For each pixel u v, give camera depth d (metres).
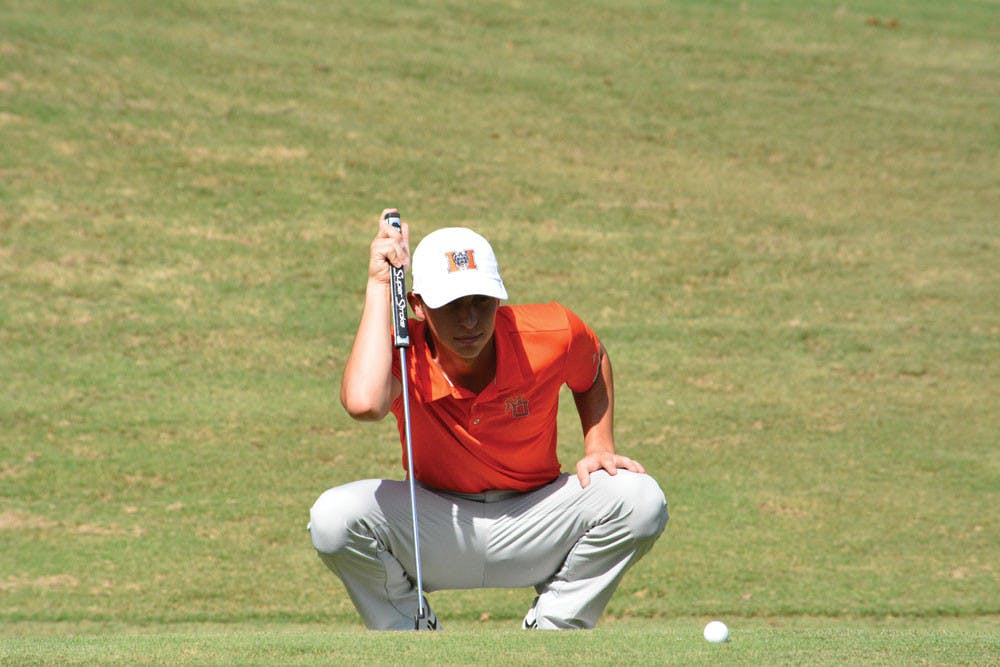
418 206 64.19
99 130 68.12
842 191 72.06
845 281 59.31
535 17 99.31
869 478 38.34
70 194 60.78
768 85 90.06
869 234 65.56
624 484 14.93
